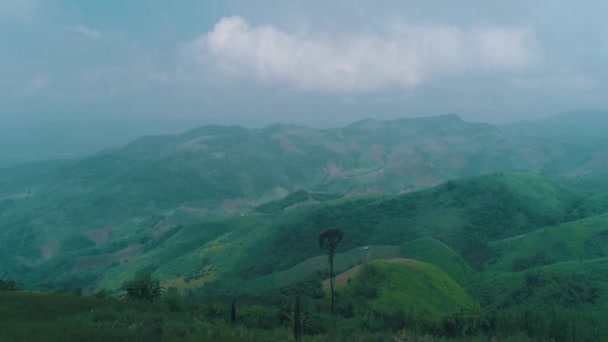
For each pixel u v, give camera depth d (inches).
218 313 1998.0
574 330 1846.7
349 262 5821.9
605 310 2795.3
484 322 1991.9
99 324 1328.7
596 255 5664.4
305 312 2103.8
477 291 4387.3
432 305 3449.8
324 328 2065.7
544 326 1881.2
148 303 2005.4
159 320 1419.8
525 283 4082.2
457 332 1985.7
